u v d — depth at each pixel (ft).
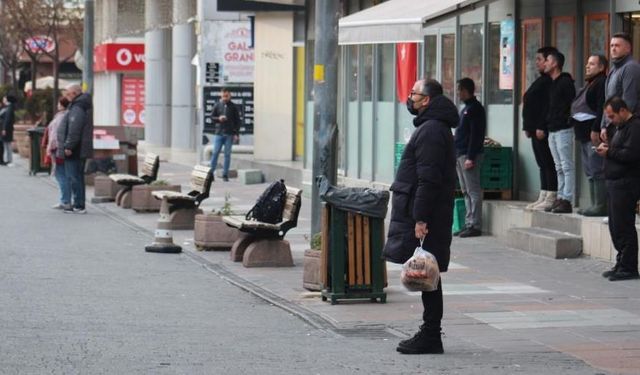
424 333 74.18
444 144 72.74
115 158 218.18
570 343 77.87
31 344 75.92
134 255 124.57
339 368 69.87
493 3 138.10
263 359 72.33
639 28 119.03
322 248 94.02
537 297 95.96
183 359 71.92
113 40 323.57
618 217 103.09
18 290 99.30
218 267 115.65
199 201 149.69
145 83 313.73
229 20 248.32
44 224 154.10
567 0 129.29
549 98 122.72
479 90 145.79
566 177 122.21
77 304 92.99
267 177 216.74
